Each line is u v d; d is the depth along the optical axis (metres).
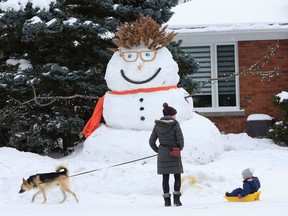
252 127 20.45
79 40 16.69
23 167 13.32
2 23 15.63
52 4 15.76
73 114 16.88
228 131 20.86
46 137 16.50
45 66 16.02
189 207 9.55
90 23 15.69
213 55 20.95
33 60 17.20
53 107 16.66
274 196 10.97
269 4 22.56
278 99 19.28
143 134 14.14
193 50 21.09
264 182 12.34
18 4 15.72
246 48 20.89
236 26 20.50
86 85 16.00
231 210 8.80
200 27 20.62
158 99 14.26
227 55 21.00
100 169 12.48
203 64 21.08
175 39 20.83
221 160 14.82
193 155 14.03
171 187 11.55
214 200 10.73
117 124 14.51
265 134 20.39
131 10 16.84
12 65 16.70
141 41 14.41
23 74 15.95
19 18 15.68
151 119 14.21
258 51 20.86
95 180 11.95
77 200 10.75
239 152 16.27
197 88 17.38
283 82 20.77
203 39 20.88
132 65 14.38
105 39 16.84
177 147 10.05
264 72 19.20
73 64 17.16
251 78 20.80
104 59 16.95
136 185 11.73
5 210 9.72
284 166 14.17
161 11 17.67
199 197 11.19
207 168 13.46
